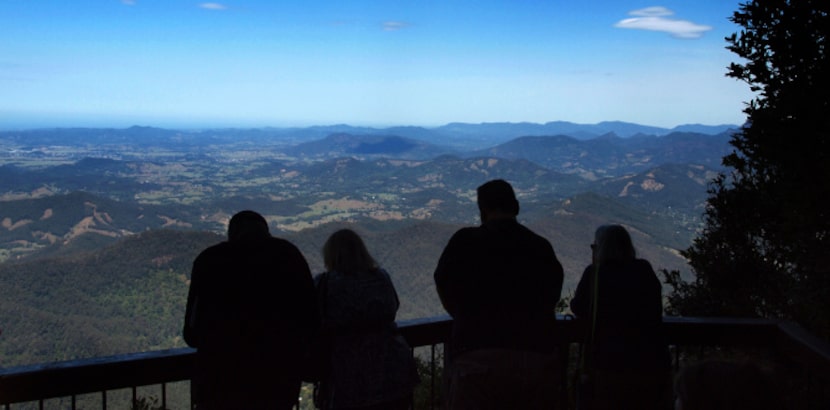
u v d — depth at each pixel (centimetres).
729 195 552
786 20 484
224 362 250
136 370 252
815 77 470
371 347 274
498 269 252
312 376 273
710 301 571
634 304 287
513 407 242
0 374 227
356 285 276
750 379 155
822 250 438
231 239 269
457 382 250
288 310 258
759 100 514
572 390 377
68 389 239
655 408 289
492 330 248
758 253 553
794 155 459
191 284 259
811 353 268
